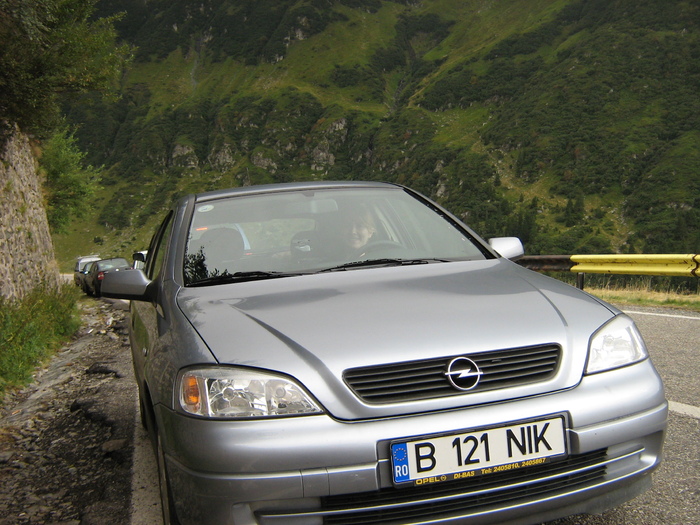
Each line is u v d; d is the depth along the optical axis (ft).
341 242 10.44
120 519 10.34
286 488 6.31
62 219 95.45
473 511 6.68
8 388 22.71
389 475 6.48
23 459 14.40
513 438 6.75
